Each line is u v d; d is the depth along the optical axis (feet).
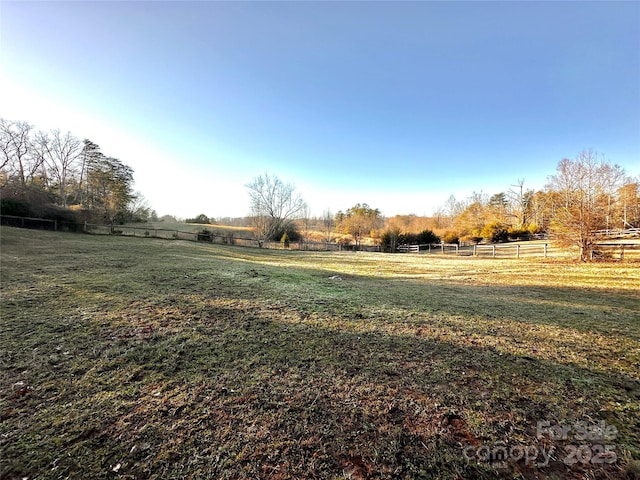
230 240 82.74
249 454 5.74
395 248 95.40
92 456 5.60
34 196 68.39
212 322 13.28
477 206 142.20
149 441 6.01
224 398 7.56
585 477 5.29
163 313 14.17
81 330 11.75
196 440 6.07
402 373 8.98
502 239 107.96
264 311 15.26
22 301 14.99
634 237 50.67
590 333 12.60
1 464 5.34
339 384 8.31
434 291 22.02
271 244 86.99
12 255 29.37
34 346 10.21
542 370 9.21
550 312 15.96
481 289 22.95
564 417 6.91
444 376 8.81
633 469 5.41
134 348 10.35
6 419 6.55
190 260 34.58
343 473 5.36
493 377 8.77
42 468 5.29
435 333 12.51
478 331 12.79
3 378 8.21
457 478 5.27
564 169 66.64
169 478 5.18
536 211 127.54
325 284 24.25
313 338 11.77
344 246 96.48
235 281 23.02
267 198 103.81
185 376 8.61
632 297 19.66
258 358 9.87
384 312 15.62
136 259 32.22
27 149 79.92
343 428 6.52
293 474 5.31
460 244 102.01
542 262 40.96
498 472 5.41
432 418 6.87
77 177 92.43
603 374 8.98
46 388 7.80
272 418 6.81
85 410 6.95
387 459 5.68
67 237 51.34
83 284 18.95
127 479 5.13
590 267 33.35
